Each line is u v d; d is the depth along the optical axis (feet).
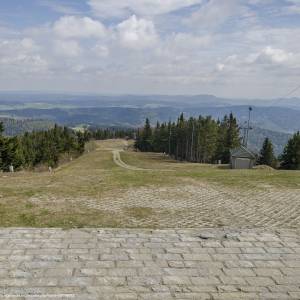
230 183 45.21
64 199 32.65
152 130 345.10
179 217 26.76
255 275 16.33
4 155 136.87
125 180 47.52
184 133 263.29
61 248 19.08
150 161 210.79
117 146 369.71
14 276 15.84
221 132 236.63
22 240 20.18
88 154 249.34
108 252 18.65
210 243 20.17
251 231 22.45
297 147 183.52
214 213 28.37
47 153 209.67
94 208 29.01
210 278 15.94
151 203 31.91
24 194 34.78
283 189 40.75
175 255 18.43
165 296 14.29
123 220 25.27
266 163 224.53
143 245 19.72
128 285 15.17
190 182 45.70
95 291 14.61
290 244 20.24
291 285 15.43
